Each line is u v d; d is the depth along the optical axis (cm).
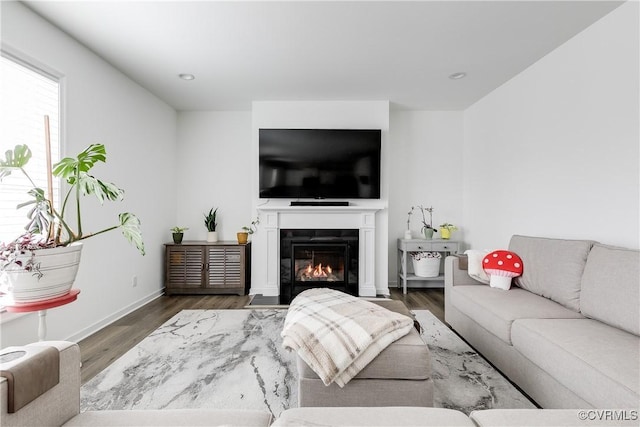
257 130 378
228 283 376
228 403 159
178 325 269
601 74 214
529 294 219
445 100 380
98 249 264
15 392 76
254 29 231
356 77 314
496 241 342
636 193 192
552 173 260
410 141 421
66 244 165
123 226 179
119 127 295
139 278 329
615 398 112
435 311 313
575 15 212
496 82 325
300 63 284
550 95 262
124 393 167
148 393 167
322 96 365
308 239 370
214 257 377
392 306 197
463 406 157
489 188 356
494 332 187
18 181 199
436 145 421
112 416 90
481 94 360
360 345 139
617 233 204
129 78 312
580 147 231
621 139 201
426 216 418
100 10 206
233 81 322
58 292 158
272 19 219
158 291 371
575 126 236
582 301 178
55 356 89
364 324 150
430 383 140
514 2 200
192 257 377
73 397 95
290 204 378
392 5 204
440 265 420
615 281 160
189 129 419
